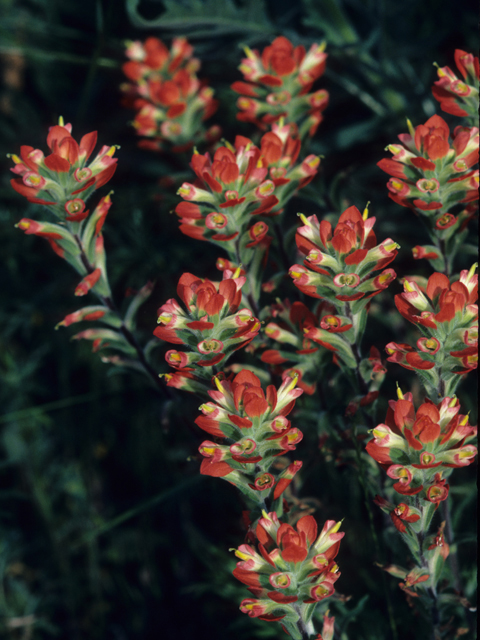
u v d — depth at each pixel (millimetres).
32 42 1594
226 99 1412
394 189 776
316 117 936
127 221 1281
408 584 766
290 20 1480
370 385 800
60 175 779
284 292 906
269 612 724
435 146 767
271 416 731
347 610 924
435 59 1362
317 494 1023
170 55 1104
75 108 1637
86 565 1298
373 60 1256
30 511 1362
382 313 1063
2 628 1210
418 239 1176
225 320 736
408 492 726
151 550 1234
